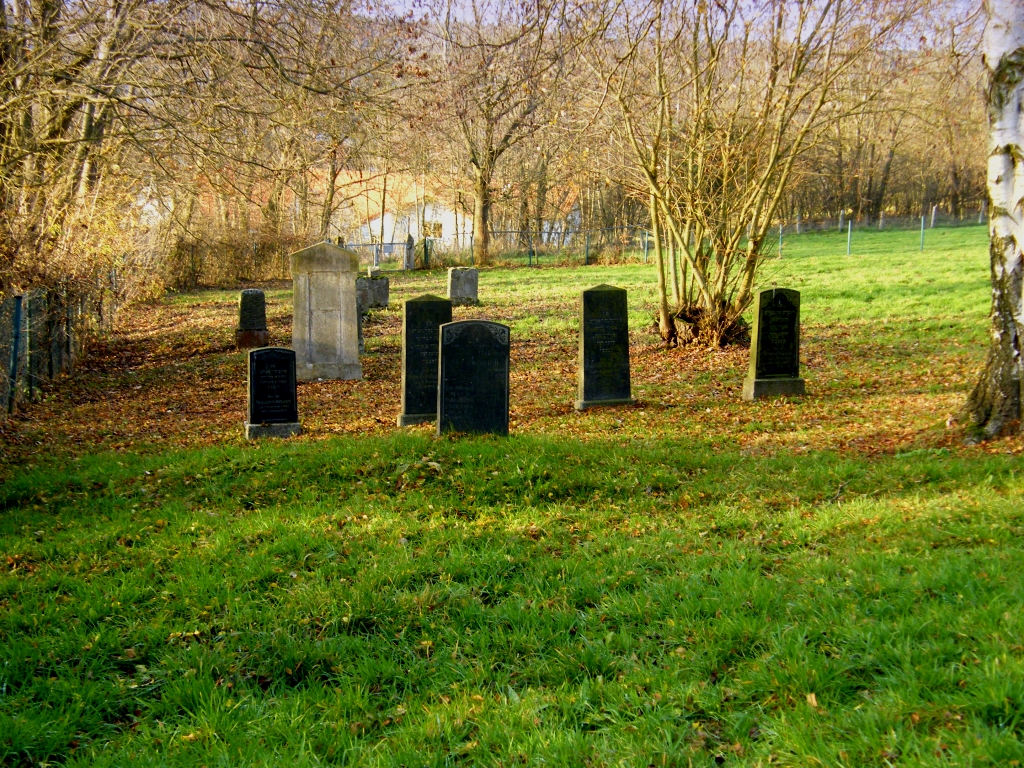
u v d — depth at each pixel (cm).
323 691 448
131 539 674
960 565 497
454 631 503
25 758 398
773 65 1470
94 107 1823
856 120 2389
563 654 461
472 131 4084
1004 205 799
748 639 448
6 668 466
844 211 5384
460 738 392
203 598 552
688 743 360
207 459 885
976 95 1750
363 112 1633
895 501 685
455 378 935
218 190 1572
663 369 1532
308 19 1628
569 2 1160
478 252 4712
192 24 1458
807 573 538
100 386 1592
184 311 2883
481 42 1105
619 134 1658
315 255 1534
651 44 1552
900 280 2578
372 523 685
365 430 1111
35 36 1440
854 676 387
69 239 1811
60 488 834
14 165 1522
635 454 867
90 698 443
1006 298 810
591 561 594
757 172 1633
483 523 687
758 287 2331
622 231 4834
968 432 842
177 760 389
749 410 1156
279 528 673
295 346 1552
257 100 1562
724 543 618
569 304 2667
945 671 367
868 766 312
